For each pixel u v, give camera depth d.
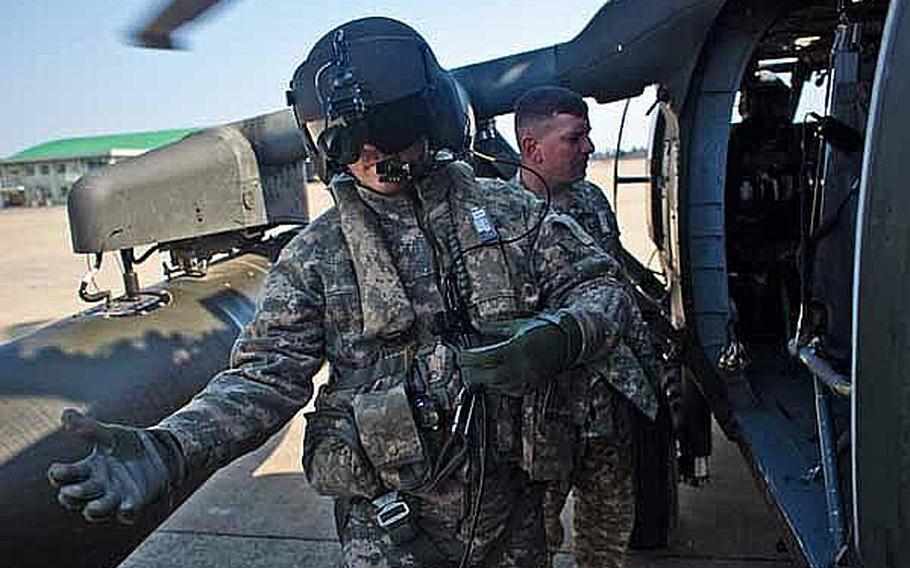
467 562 1.91
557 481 2.07
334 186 1.94
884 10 2.73
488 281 1.89
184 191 3.97
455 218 1.94
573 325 1.76
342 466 1.89
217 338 3.72
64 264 17.64
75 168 64.44
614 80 3.37
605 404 2.59
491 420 1.89
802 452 2.66
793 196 4.12
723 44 3.06
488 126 4.16
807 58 4.04
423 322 1.88
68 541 2.75
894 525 1.48
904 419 1.42
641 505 3.73
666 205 3.66
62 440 2.79
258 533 4.43
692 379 3.76
